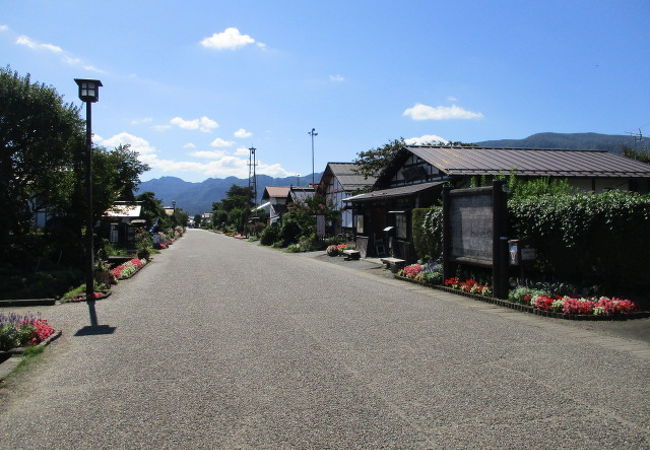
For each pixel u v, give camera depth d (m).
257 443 3.85
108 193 18.67
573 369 5.59
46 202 16.61
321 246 28.70
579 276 9.89
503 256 10.08
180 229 68.56
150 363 6.02
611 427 4.06
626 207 8.54
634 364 5.77
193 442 3.88
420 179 20.28
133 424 4.23
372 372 5.56
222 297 11.22
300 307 9.80
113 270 15.57
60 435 4.04
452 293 11.52
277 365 5.86
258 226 53.97
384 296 11.18
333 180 35.59
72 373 5.68
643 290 9.10
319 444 3.81
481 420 4.22
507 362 5.89
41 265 14.85
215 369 5.73
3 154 15.47
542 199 10.25
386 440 3.87
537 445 3.76
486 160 18.69
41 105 15.92
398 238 19.91
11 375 5.64
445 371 5.57
